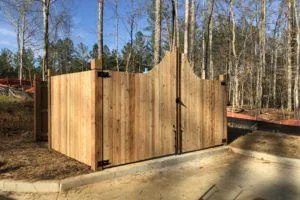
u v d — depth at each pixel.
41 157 6.61
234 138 9.09
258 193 5.29
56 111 7.12
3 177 5.40
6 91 20.00
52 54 37.06
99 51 13.34
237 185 5.66
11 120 10.25
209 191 5.34
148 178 5.90
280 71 32.56
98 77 5.74
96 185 5.45
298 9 23.98
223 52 34.28
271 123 10.81
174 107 7.06
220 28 32.25
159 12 11.89
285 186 5.64
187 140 7.36
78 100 6.25
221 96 8.26
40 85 8.17
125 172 5.93
